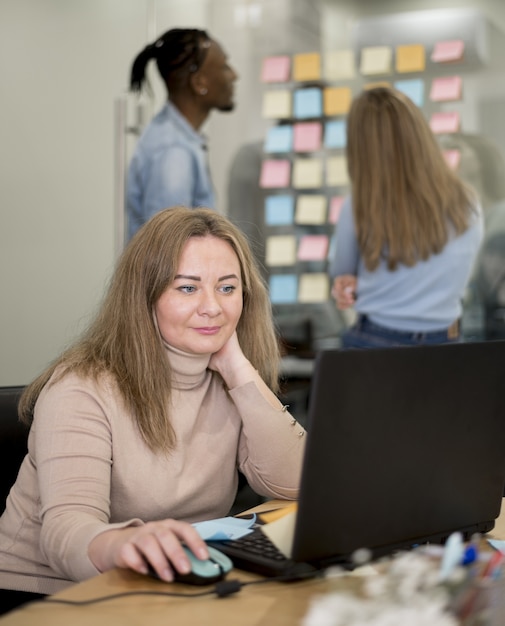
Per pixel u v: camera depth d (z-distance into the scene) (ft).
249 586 3.55
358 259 9.18
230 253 5.08
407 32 10.98
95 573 3.79
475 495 4.10
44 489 4.45
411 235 8.57
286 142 11.45
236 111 11.64
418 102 10.99
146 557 3.53
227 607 3.31
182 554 3.52
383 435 3.61
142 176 11.92
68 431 4.58
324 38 11.28
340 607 2.88
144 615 3.21
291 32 11.39
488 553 3.98
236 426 5.37
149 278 4.91
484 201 10.74
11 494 5.02
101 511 4.43
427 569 3.04
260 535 4.04
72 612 3.23
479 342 3.97
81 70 13.09
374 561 3.74
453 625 2.89
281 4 11.41
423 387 3.73
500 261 10.59
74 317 13.28
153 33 12.33
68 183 13.28
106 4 12.76
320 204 11.30
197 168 11.78
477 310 10.66
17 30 13.38
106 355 4.97
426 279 8.68
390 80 11.09
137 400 4.82
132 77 11.97
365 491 3.60
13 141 13.50
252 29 11.55
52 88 13.28
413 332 8.82
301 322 11.32
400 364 3.63
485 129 10.76
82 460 4.52
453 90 10.85
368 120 8.71
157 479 4.85
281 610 3.29
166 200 11.76
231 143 11.68
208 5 11.77
